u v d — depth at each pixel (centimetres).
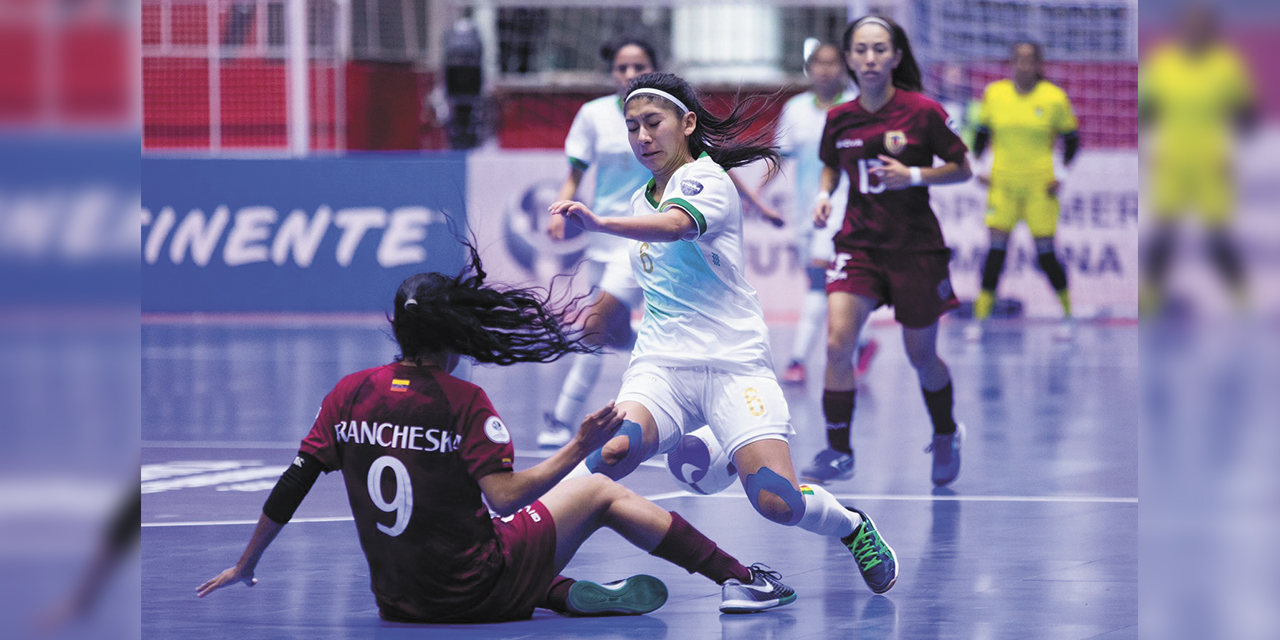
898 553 1742
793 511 1455
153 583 1582
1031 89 4847
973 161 4997
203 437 2944
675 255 1537
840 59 3769
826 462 2300
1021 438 2864
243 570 1358
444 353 1354
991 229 4941
